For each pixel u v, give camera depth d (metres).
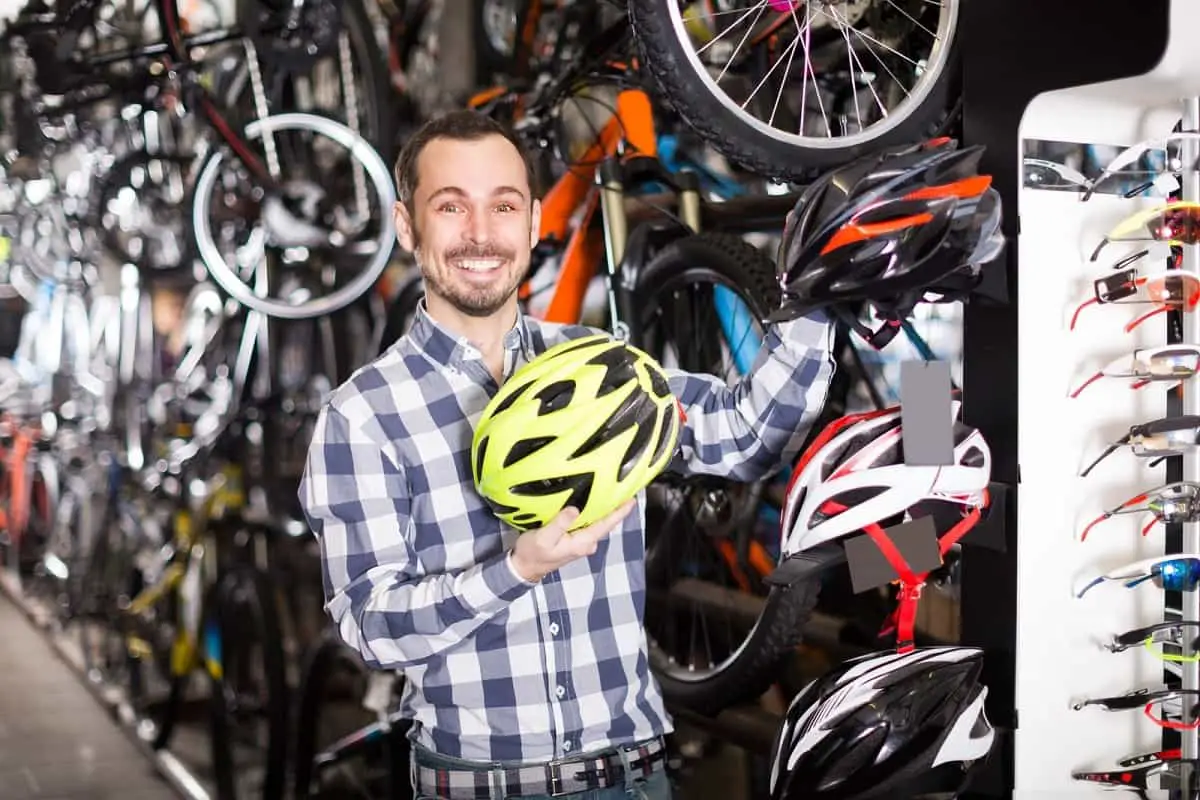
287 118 3.36
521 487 1.33
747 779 2.85
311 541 3.89
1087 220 1.70
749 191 2.83
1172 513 1.61
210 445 3.75
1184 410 1.63
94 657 4.95
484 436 1.36
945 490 1.55
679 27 1.85
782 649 2.29
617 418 1.34
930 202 1.38
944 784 1.63
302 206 3.42
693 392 1.68
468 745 1.53
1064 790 1.71
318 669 3.21
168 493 4.00
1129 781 1.69
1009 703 1.67
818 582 2.27
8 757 3.96
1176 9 1.43
